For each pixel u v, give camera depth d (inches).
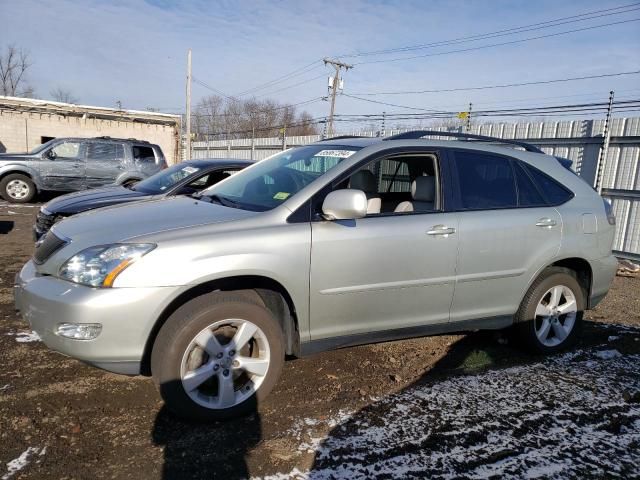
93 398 130.5
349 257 132.3
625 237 362.0
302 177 144.6
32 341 165.0
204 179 263.1
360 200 125.1
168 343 114.3
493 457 113.7
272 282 127.5
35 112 887.7
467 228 149.8
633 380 157.8
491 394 143.9
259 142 880.3
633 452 118.7
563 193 174.7
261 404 131.7
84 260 114.3
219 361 120.5
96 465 104.0
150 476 101.6
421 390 144.1
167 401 116.0
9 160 509.7
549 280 169.9
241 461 107.7
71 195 258.4
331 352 167.9
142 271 111.7
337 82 1226.6
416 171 165.5
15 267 259.0
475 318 158.7
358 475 105.0
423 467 109.0
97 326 109.1
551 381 154.6
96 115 922.7
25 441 110.7
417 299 145.4
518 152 171.9
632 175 355.6
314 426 122.4
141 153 538.6
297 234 126.7
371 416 128.3
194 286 115.9
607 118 366.6
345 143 157.6
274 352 127.3
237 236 121.4
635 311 235.8
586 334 199.6
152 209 141.9
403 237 139.5
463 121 500.4
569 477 108.3
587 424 130.0
